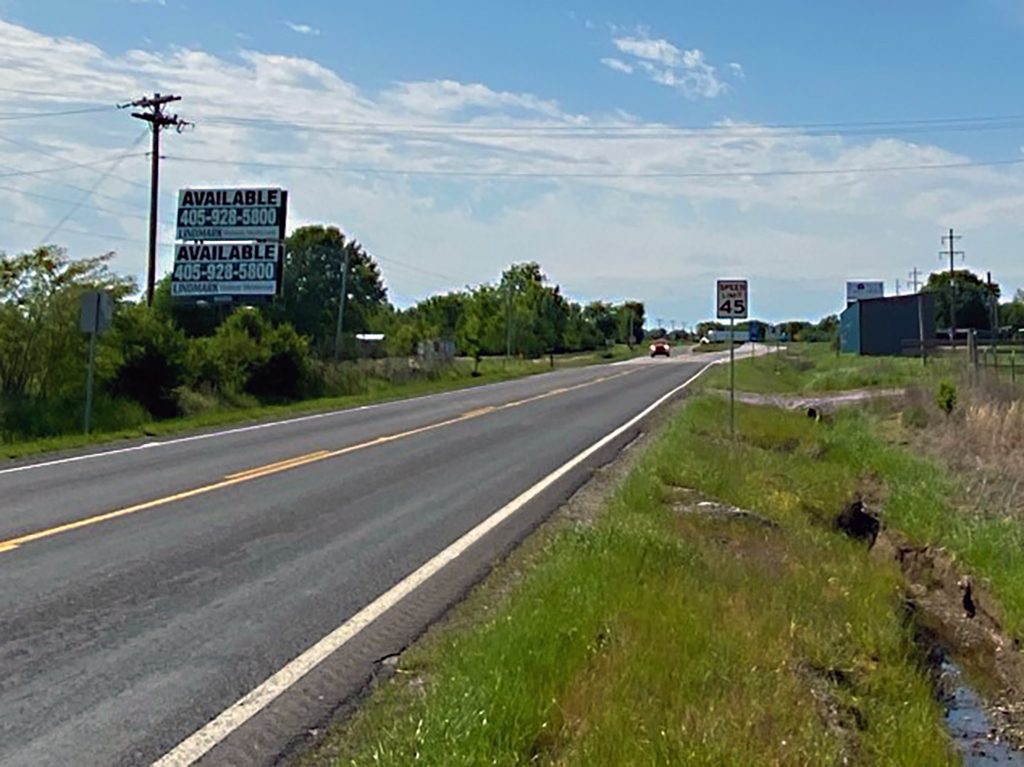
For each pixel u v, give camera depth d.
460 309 100.38
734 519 12.44
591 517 12.50
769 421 26.20
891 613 9.69
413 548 10.64
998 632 10.93
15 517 12.16
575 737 5.50
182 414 29.44
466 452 19.44
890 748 6.84
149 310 30.00
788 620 8.42
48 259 27.38
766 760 5.49
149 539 10.93
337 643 7.43
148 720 5.97
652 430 24.33
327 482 15.27
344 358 52.34
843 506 15.88
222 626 7.81
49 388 26.81
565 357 98.75
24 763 5.38
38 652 7.16
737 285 21.05
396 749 5.30
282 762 5.45
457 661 6.52
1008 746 7.85
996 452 22.27
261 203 44.69
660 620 7.26
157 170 39.50
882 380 39.81
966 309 105.00
